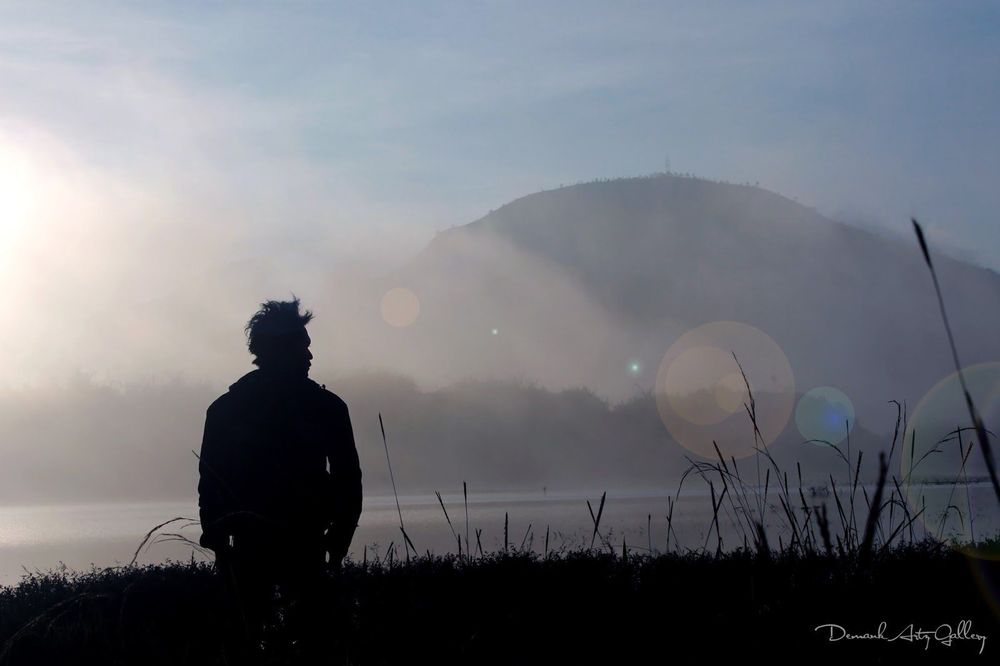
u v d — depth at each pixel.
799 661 4.58
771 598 5.17
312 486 6.06
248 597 5.91
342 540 6.21
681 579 6.91
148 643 6.00
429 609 6.27
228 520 5.97
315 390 6.32
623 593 6.66
